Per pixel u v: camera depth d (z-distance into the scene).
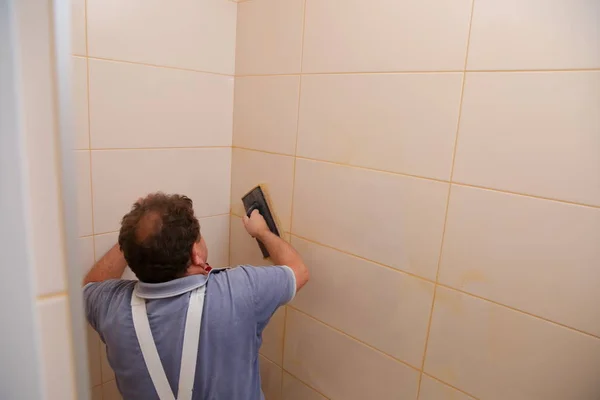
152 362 0.82
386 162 1.01
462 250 0.91
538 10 0.75
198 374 0.84
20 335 0.28
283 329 1.35
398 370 1.06
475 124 0.85
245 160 1.39
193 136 1.31
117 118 1.12
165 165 1.26
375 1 0.99
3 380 0.29
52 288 0.28
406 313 1.02
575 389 0.79
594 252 0.74
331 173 1.14
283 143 1.25
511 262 0.84
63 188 0.27
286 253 1.12
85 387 0.31
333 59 1.09
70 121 0.26
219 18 1.30
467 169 0.88
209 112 1.34
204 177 1.37
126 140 1.15
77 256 0.28
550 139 0.76
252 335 0.92
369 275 1.09
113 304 0.87
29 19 0.24
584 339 0.77
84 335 0.30
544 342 0.81
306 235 1.23
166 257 0.83
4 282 0.27
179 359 0.82
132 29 1.11
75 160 0.27
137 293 0.86
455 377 0.95
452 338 0.95
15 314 0.28
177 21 1.20
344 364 1.18
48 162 0.26
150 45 1.16
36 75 0.24
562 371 0.80
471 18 0.83
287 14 1.19
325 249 1.18
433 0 0.89
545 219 0.79
